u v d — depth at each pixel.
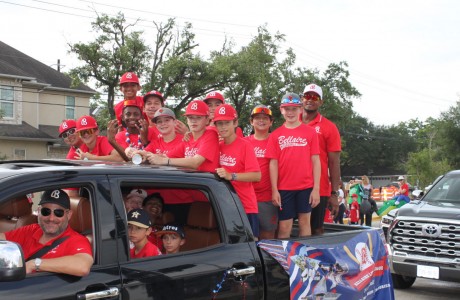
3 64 29.45
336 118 44.50
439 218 7.92
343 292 4.52
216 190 3.99
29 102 30.11
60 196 3.37
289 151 5.73
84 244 3.27
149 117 6.95
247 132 36.94
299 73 41.97
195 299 3.57
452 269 7.70
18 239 3.60
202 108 5.01
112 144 5.67
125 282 3.25
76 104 32.69
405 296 8.39
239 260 3.86
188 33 30.97
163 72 29.52
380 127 83.69
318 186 5.78
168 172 3.75
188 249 4.17
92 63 28.72
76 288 3.03
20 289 2.84
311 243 4.39
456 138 46.91
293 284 4.12
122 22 28.92
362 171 83.56
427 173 38.16
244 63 31.81
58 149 30.69
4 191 2.96
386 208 17.52
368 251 4.91
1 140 28.12
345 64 43.66
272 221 6.07
